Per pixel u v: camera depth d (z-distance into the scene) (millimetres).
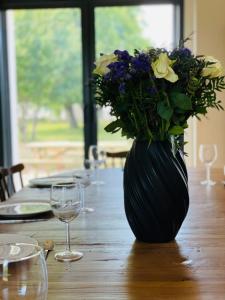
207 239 1311
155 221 1258
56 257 1165
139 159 1273
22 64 4223
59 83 4180
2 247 850
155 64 1163
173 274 1038
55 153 4277
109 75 1205
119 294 930
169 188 1253
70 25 4082
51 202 1216
